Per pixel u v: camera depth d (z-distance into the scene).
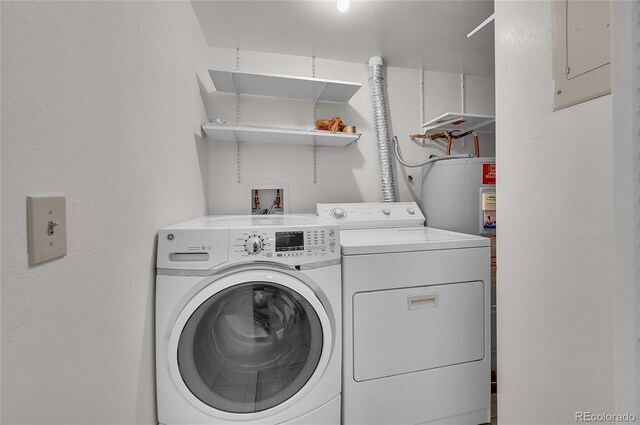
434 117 2.41
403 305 1.27
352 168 2.25
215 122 1.80
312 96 2.09
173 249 1.04
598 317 0.79
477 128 2.41
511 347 1.06
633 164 0.44
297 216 1.82
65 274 0.57
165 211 1.15
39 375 0.51
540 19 0.93
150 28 1.00
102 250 0.71
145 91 0.96
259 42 1.97
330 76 2.19
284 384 1.12
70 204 0.59
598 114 0.79
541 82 0.94
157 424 1.04
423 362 1.30
